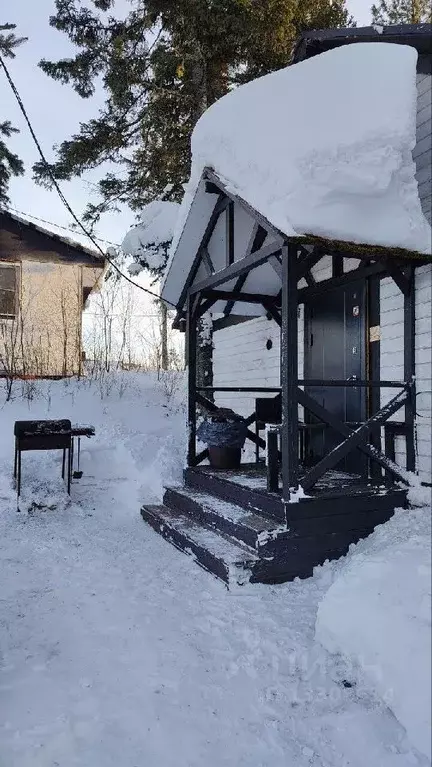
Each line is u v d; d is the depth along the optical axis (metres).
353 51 4.23
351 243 3.92
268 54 9.45
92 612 3.54
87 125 9.96
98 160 10.23
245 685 2.72
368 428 4.29
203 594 3.78
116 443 7.93
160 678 2.77
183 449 7.86
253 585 3.84
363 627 2.81
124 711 2.50
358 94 4.12
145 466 7.38
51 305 13.18
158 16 9.09
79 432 6.53
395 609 2.72
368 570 3.13
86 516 5.96
